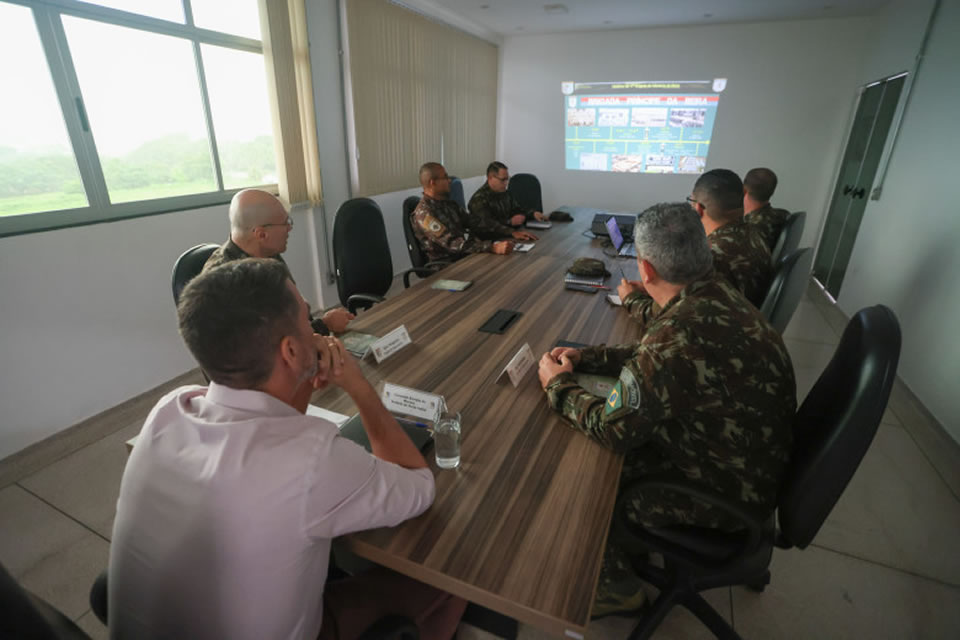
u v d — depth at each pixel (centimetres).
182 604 64
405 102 427
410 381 132
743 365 95
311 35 324
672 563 130
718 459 102
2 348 191
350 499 65
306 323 71
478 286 217
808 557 160
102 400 230
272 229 169
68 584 147
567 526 83
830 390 103
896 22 378
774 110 511
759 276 198
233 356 62
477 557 76
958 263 233
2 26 183
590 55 558
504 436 108
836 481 90
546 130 604
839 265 417
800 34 480
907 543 166
